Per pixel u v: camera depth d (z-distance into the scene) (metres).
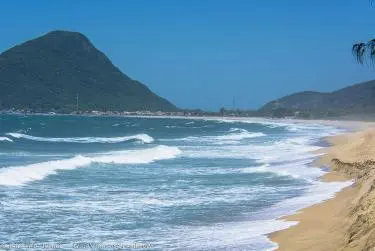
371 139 34.19
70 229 14.93
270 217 16.03
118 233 14.48
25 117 170.75
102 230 14.84
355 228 11.08
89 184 23.30
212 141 59.56
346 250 10.23
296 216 15.51
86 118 187.12
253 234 13.74
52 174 25.94
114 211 17.42
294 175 25.78
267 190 21.67
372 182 15.21
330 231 12.77
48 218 16.27
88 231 14.72
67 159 32.62
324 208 16.33
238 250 12.25
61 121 136.50
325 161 29.58
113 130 92.62
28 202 18.69
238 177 25.97
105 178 25.41
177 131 91.44
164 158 36.53
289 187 22.31
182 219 16.23
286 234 13.36
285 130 90.50
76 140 60.41
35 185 22.47
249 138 65.50
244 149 45.53
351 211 13.48
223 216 16.58
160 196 20.36
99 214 16.94
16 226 15.20
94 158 33.31
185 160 35.44
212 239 13.52
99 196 20.23
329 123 129.75
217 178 25.67
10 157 37.06
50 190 21.36
